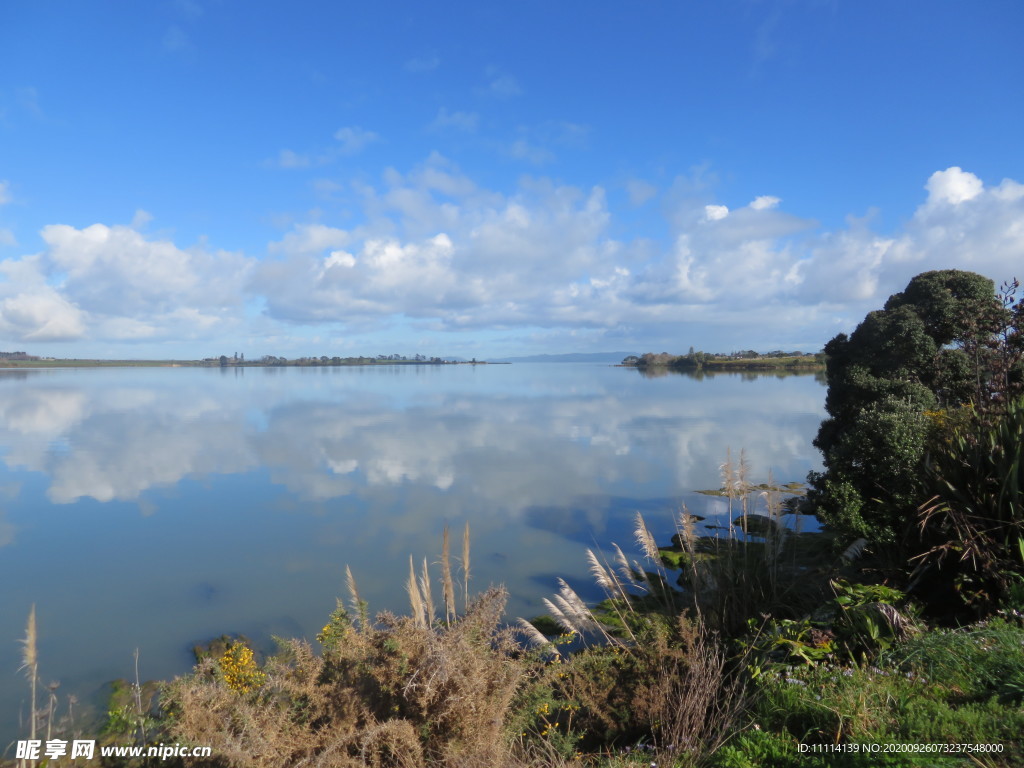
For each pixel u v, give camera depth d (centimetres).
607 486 2164
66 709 775
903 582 665
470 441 3234
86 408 5138
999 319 1101
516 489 2120
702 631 658
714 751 426
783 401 5447
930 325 1859
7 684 866
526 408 5172
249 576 1309
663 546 1473
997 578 560
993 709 389
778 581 871
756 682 511
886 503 843
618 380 10000
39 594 1216
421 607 647
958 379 1742
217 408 5188
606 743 540
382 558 1427
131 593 1220
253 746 336
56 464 2558
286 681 394
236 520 1731
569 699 563
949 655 455
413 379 11394
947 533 625
